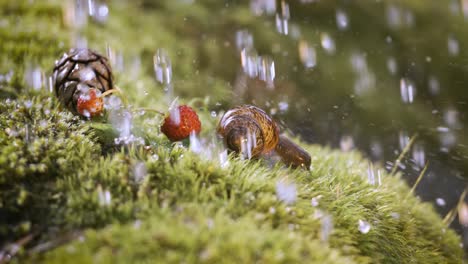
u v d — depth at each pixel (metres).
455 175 0.65
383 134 0.71
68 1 0.78
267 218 0.48
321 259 0.47
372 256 0.50
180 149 0.51
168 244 0.46
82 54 0.54
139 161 0.50
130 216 0.47
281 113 0.71
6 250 0.46
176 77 0.71
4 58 0.62
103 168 0.49
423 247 0.54
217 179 0.50
